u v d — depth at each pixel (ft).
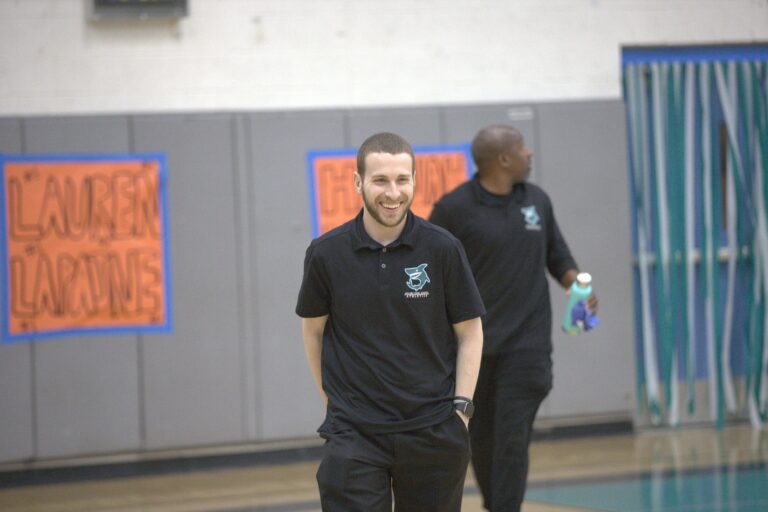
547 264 24.31
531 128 38.09
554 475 32.12
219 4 36.45
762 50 40.68
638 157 39.68
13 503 31.35
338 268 15.47
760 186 39.96
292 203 36.24
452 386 15.99
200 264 35.58
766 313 40.01
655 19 39.50
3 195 34.14
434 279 15.46
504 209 22.58
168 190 35.42
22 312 34.24
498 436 22.30
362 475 15.30
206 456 35.76
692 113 39.75
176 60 36.17
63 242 34.58
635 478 31.22
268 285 36.01
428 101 38.04
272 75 36.86
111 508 29.96
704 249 39.83
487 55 38.45
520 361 22.30
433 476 15.80
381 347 15.48
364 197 15.02
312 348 16.39
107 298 34.88
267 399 35.96
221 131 35.76
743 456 34.06
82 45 35.50
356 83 37.52
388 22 37.73
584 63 39.09
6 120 34.27
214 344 35.63
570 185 38.34
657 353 40.06
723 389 40.04
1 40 34.99
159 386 35.24
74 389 34.63
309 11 37.14
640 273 39.78
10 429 34.12
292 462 36.29
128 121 35.14
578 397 38.27
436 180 37.32
